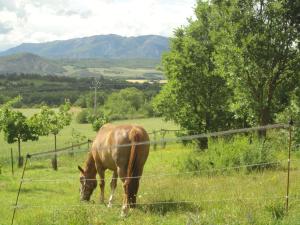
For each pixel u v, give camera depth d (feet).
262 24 86.89
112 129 42.29
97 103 462.60
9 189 64.49
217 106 124.16
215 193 42.39
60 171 97.19
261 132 90.43
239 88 92.32
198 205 37.27
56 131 127.85
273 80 90.53
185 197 41.57
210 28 121.49
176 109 131.03
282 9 84.38
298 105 87.04
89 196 49.39
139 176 38.14
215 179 54.29
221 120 125.49
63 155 136.26
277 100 96.53
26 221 38.91
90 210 39.22
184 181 53.67
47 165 116.47
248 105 91.66
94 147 45.21
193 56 123.24
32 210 45.70
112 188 45.37
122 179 40.29
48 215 39.40
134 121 373.40
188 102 126.31
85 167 49.44
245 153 64.64
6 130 120.47
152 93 487.20
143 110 411.54
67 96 560.61
